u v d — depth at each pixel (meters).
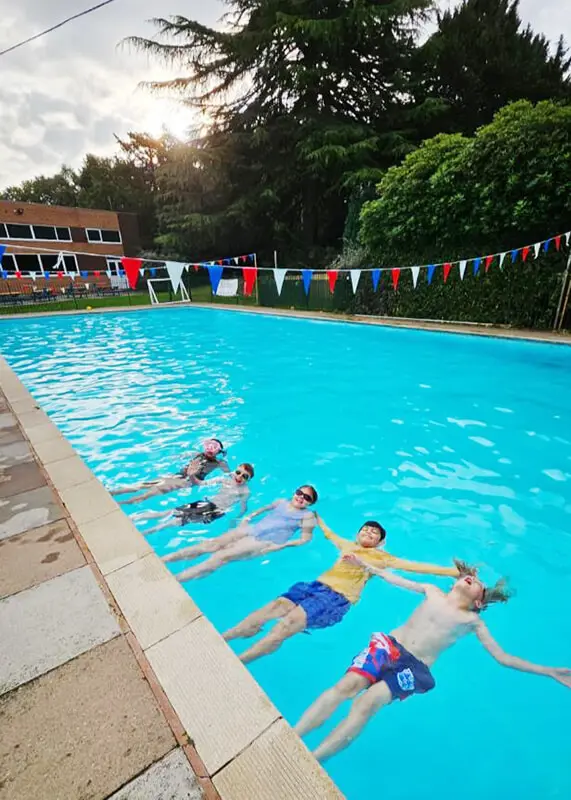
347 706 1.89
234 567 2.92
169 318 14.98
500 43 19.22
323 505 3.68
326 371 7.82
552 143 8.65
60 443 3.66
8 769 1.20
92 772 1.19
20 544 2.26
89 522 2.45
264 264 26.16
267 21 18.70
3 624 1.72
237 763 1.21
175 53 20.09
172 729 1.31
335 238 24.52
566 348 8.04
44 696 1.42
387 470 4.23
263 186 22.56
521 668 2.14
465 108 20.02
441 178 10.20
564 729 1.87
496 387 6.50
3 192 41.69
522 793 1.64
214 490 3.89
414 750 1.78
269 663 2.19
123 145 34.44
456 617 2.40
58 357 9.34
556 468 4.17
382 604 2.56
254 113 21.52
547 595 2.65
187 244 25.16
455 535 3.24
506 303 9.82
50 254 22.77
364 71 20.11
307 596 2.59
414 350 8.97
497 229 9.73
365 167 17.98
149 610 1.79
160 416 5.75
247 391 6.77
